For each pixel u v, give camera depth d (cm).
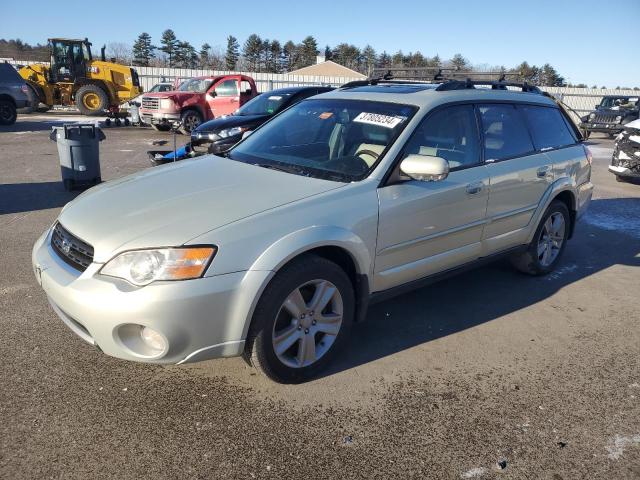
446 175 331
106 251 272
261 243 281
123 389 305
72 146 796
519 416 299
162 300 257
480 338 388
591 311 446
